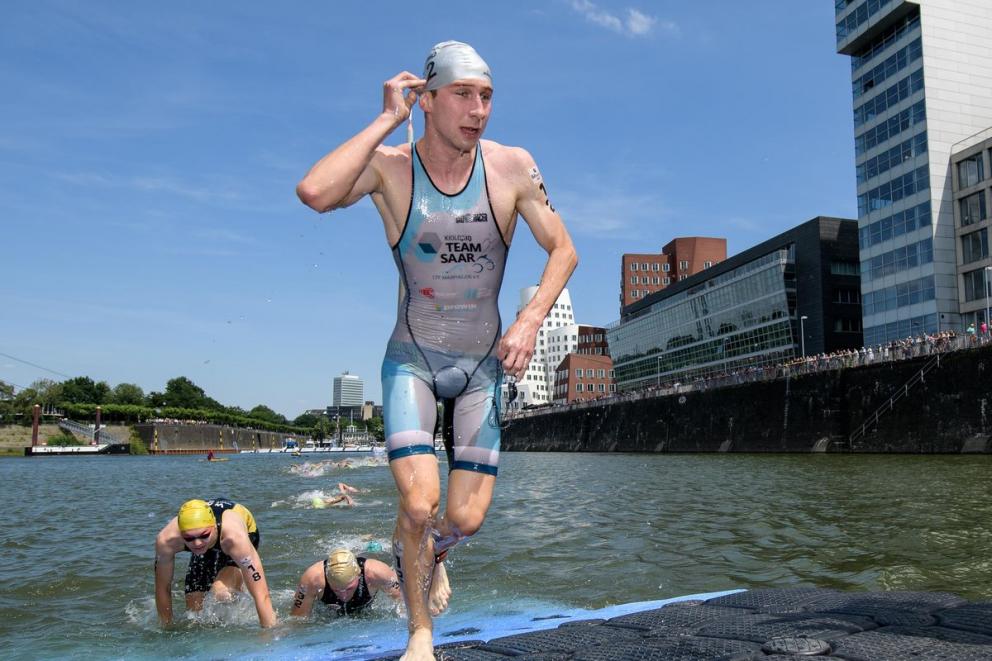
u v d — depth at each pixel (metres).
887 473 25.08
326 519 15.62
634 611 6.78
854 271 65.94
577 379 125.06
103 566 10.59
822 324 64.50
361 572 7.27
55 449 106.31
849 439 43.38
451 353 3.59
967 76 51.84
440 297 3.54
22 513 19.06
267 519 15.67
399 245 3.54
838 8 58.22
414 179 3.47
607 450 72.69
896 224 53.25
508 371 3.43
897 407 39.94
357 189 3.41
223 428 139.12
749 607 4.95
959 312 49.38
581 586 8.42
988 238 47.28
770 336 70.50
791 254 68.56
